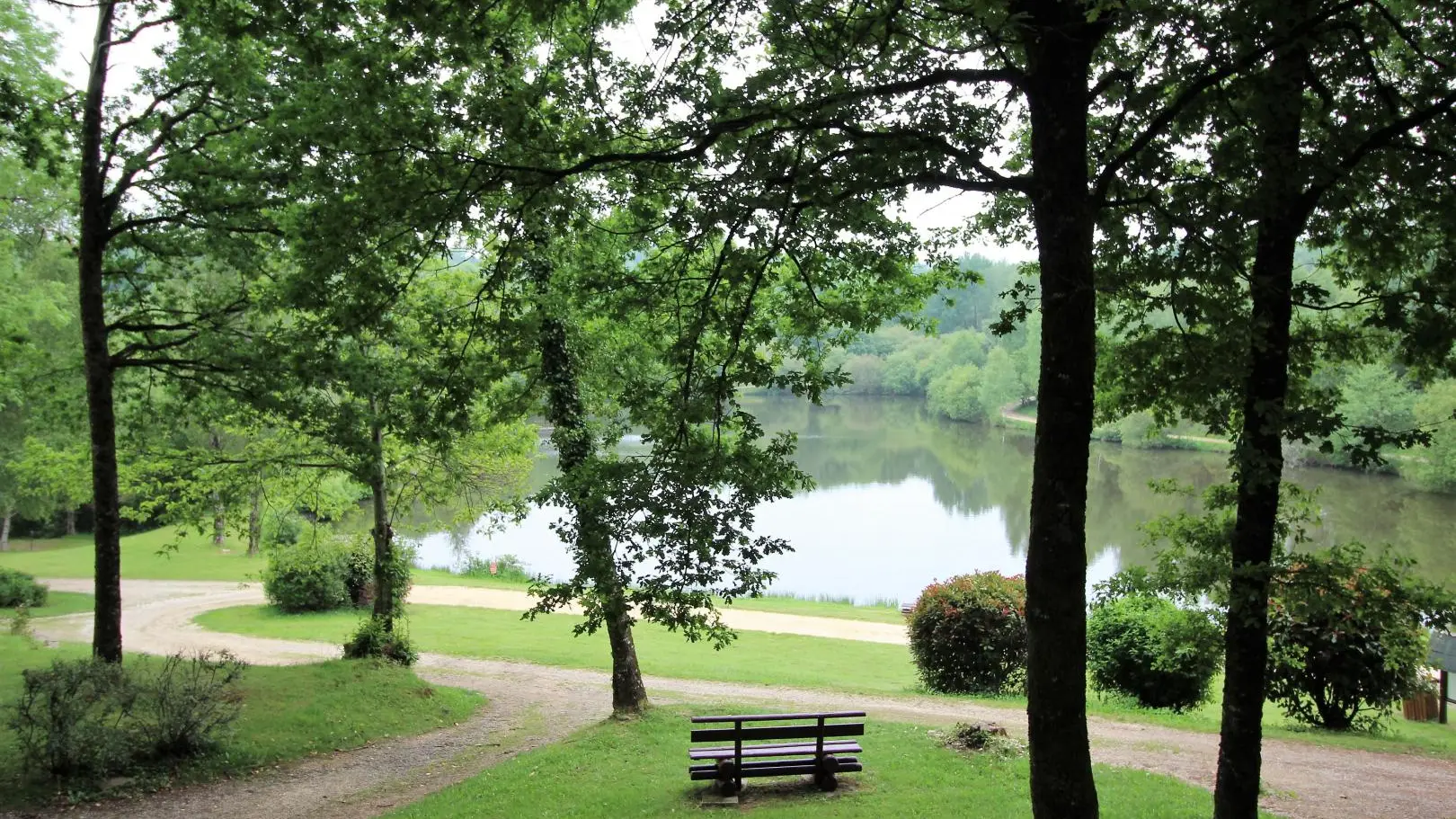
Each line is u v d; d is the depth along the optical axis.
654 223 9.09
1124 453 60.53
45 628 21.61
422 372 9.55
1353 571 7.68
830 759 9.38
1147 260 7.92
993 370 82.94
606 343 13.20
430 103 8.12
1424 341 6.88
